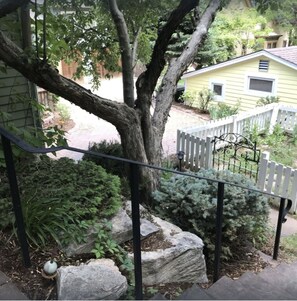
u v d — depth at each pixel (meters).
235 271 3.60
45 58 3.20
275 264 3.80
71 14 5.07
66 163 3.56
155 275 2.72
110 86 16.36
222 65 11.98
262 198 4.08
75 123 10.96
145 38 5.98
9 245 2.27
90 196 2.98
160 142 5.05
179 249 2.84
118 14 4.55
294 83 10.38
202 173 4.41
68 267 2.13
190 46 5.32
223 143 8.40
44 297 1.94
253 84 11.49
